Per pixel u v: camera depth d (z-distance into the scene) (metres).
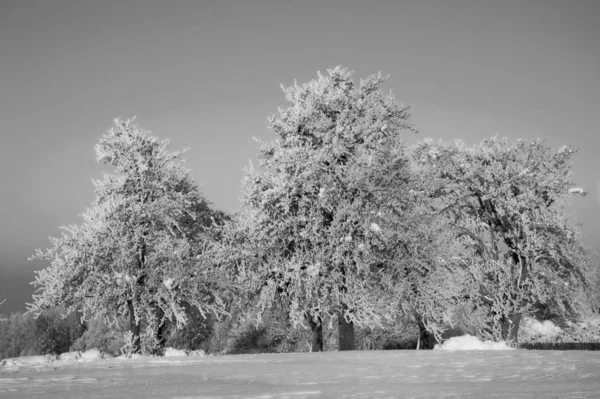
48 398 4.30
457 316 35.53
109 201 32.84
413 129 31.84
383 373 6.49
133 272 31.91
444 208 37.75
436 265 29.73
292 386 5.03
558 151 37.81
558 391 3.83
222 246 30.84
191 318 36.88
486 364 7.43
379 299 28.30
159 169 34.72
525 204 36.31
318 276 27.92
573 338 37.50
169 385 5.40
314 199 29.64
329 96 31.12
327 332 36.69
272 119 31.31
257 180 30.42
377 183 30.20
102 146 34.31
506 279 36.22
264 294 29.05
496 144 38.97
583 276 36.12
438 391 4.10
